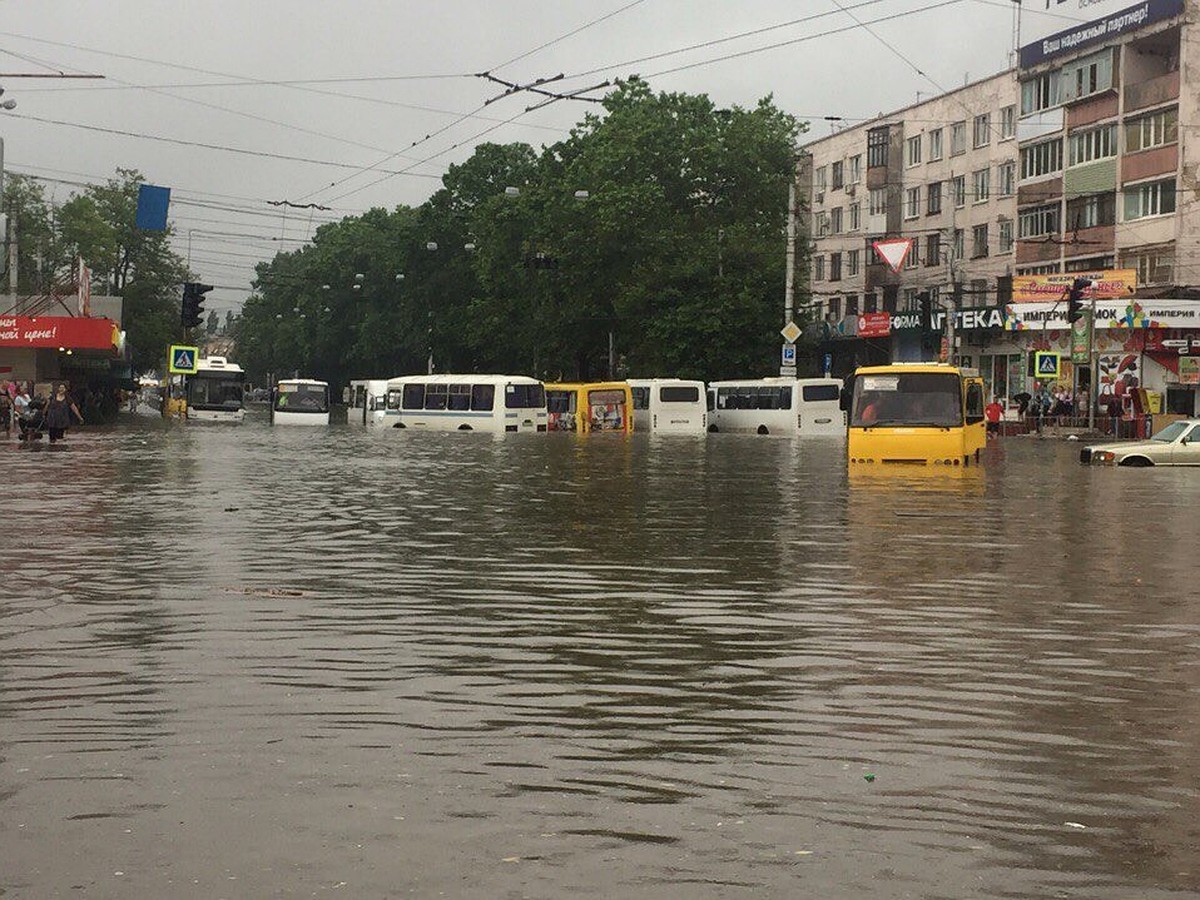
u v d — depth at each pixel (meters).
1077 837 5.41
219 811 5.66
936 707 7.68
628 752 6.66
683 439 56.97
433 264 89.19
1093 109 69.06
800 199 72.19
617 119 69.75
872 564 14.13
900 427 33.81
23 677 8.32
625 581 12.77
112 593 11.77
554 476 28.92
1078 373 68.06
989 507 21.52
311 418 75.94
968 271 81.00
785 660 9.04
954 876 4.94
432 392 69.44
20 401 46.25
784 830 5.46
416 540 16.19
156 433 54.59
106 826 5.45
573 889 4.79
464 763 6.43
